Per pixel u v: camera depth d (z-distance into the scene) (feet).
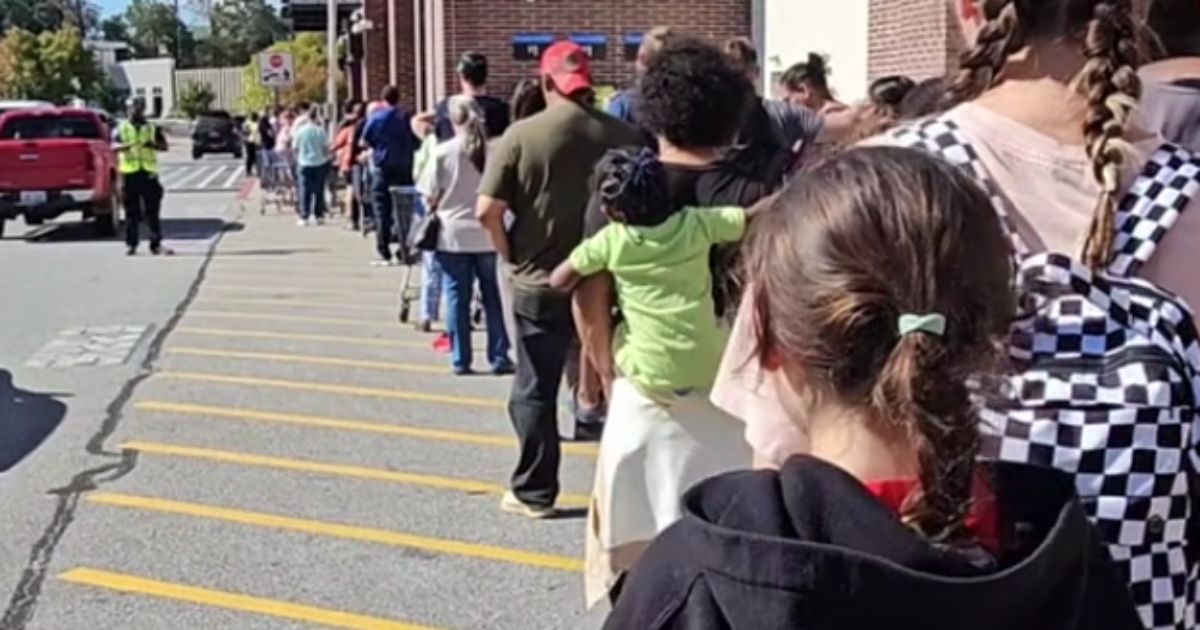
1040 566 4.47
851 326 4.50
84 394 27.43
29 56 206.80
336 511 19.44
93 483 20.92
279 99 121.29
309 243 58.59
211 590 16.42
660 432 12.50
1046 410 5.47
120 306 40.11
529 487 18.95
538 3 60.08
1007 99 6.25
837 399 4.59
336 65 90.53
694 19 60.08
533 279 18.06
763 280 4.85
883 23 41.34
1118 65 6.07
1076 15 6.08
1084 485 5.44
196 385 28.25
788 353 4.73
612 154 13.62
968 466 4.50
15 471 21.65
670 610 4.51
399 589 16.38
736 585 4.36
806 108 21.18
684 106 13.41
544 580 16.62
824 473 4.49
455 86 60.13
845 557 4.25
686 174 13.37
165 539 18.26
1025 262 5.75
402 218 37.04
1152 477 5.44
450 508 19.47
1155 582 5.52
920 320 4.45
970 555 4.47
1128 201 6.07
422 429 24.21
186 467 21.81
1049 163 6.10
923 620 4.28
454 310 28.55
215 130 164.86
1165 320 5.65
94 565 17.29
